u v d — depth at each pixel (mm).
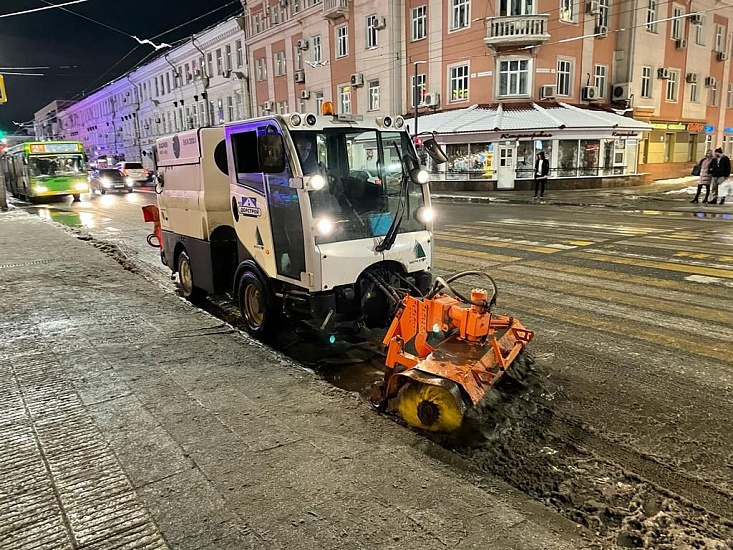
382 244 5461
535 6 26141
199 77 48625
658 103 32188
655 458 3574
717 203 19266
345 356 5676
